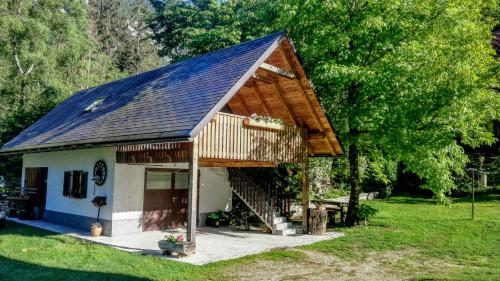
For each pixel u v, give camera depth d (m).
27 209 16.42
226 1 31.98
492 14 15.39
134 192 13.13
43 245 10.77
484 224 14.49
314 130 14.05
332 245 11.63
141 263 8.91
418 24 13.60
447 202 13.40
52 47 32.03
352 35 14.03
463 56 12.47
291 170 17.14
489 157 25.19
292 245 11.52
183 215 14.80
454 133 13.11
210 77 11.44
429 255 10.52
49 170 16.14
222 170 16.20
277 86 12.85
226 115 11.13
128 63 56.50
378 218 16.62
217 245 11.24
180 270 8.45
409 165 13.75
